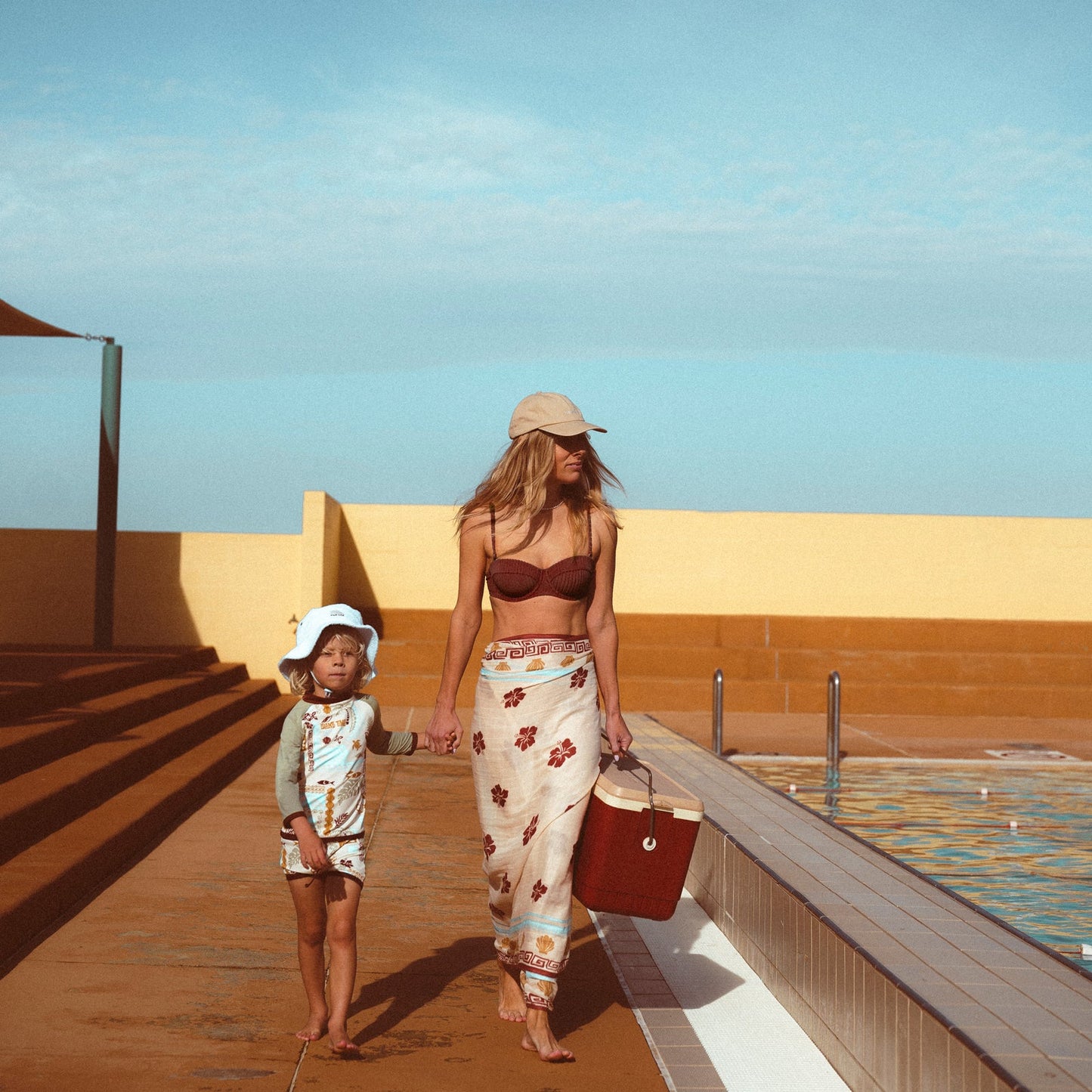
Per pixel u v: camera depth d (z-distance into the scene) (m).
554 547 4.23
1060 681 16.70
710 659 16.88
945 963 3.76
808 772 11.13
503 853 4.14
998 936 4.09
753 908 5.22
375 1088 3.75
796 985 4.53
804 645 17.67
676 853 4.07
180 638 16.47
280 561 16.55
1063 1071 2.87
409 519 18.36
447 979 4.89
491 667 4.19
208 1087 3.70
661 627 17.75
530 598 4.18
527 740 4.11
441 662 16.69
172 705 11.16
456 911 6.02
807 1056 4.16
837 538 18.53
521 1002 4.43
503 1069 3.95
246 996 4.57
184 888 6.18
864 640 17.67
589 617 4.45
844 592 18.50
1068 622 18.11
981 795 9.72
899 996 3.51
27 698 8.55
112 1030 4.16
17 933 5.02
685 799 4.08
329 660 4.01
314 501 16.05
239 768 10.27
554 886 4.05
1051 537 18.45
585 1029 4.38
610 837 4.04
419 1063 3.97
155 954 5.05
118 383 14.73
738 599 18.53
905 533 18.50
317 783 4.03
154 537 16.52
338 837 4.04
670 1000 4.75
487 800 4.18
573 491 4.36
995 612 18.44
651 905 4.09
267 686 15.00
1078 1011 3.31
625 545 18.52
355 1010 4.48
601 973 5.09
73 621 16.41
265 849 7.15
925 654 16.83
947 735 14.02
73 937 5.24
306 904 4.05
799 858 5.31
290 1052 4.02
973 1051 3.01
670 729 12.16
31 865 5.73
